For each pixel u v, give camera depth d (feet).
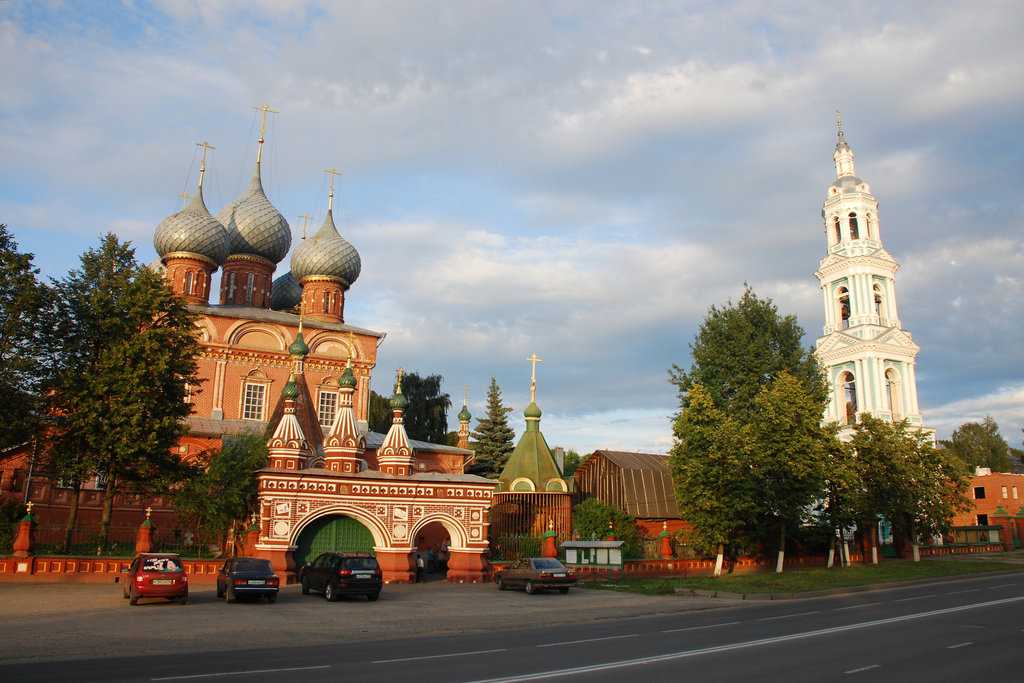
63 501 132.16
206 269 170.71
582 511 137.49
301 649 51.42
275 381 163.73
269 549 100.17
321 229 190.70
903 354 191.01
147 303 115.65
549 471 143.84
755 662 43.68
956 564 138.82
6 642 53.52
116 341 112.88
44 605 76.59
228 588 81.51
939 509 142.00
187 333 122.62
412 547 109.50
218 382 158.40
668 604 85.46
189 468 117.80
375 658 46.42
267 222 185.98
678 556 131.75
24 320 107.34
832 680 38.47
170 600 80.74
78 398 106.52
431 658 46.21
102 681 38.19
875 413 180.75
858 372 188.03
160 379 113.60
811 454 117.70
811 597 94.38
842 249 199.11
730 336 150.41
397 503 108.88
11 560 96.12
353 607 79.71
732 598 92.27
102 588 92.43
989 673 40.45
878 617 67.62
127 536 127.24
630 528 137.18
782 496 118.42
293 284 200.64
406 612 75.82
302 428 128.88
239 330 162.20
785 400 121.08
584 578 116.98
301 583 98.58
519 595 95.04
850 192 200.85
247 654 48.88
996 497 235.81
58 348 111.14
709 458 118.21
